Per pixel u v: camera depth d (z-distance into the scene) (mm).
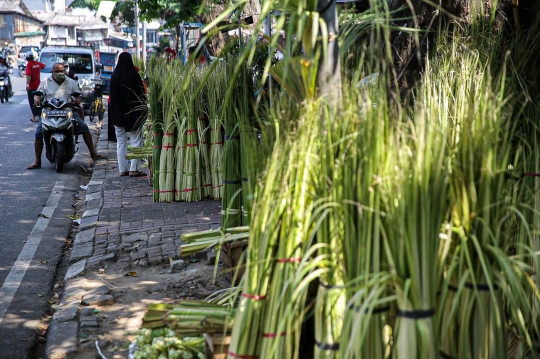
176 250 5793
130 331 4238
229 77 4664
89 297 4781
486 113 2555
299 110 2799
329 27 3014
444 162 2514
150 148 8922
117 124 9305
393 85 4910
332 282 2570
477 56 4105
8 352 4113
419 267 2367
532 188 3168
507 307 3160
